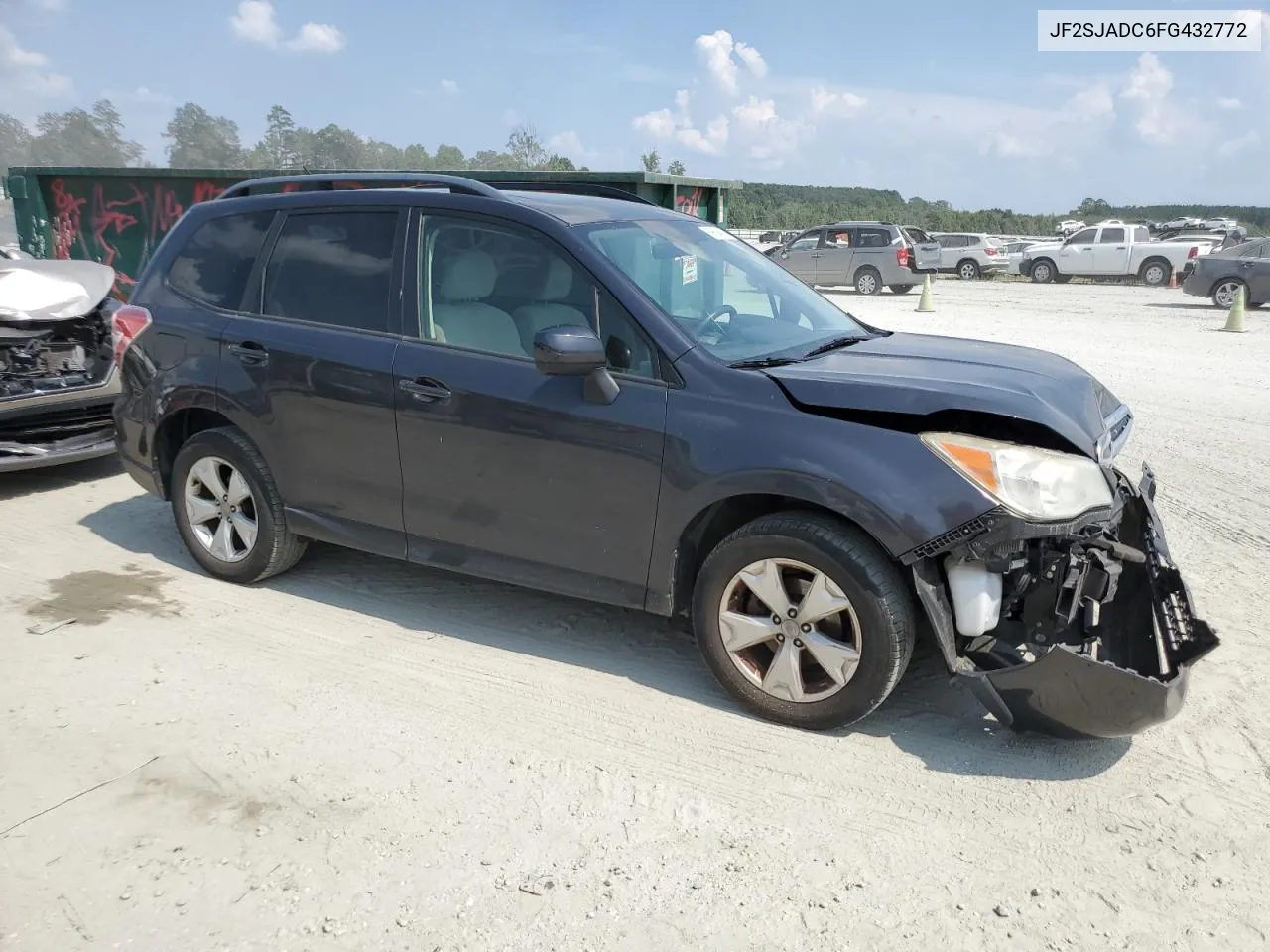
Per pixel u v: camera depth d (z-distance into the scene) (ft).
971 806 10.24
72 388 20.95
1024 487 10.26
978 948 8.29
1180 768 10.88
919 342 14.38
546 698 12.44
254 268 15.29
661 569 12.05
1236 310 50.34
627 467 11.89
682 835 9.77
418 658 13.50
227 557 15.90
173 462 16.71
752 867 9.30
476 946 8.26
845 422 10.92
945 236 103.04
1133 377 35.50
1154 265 88.17
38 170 39.88
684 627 13.87
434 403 13.11
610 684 12.80
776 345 12.94
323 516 14.71
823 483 10.73
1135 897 8.89
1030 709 10.61
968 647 10.95
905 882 9.11
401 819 9.96
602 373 11.89
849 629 11.10
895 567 10.85
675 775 10.77
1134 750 11.24
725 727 11.75
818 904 8.80
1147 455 24.03
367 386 13.67
